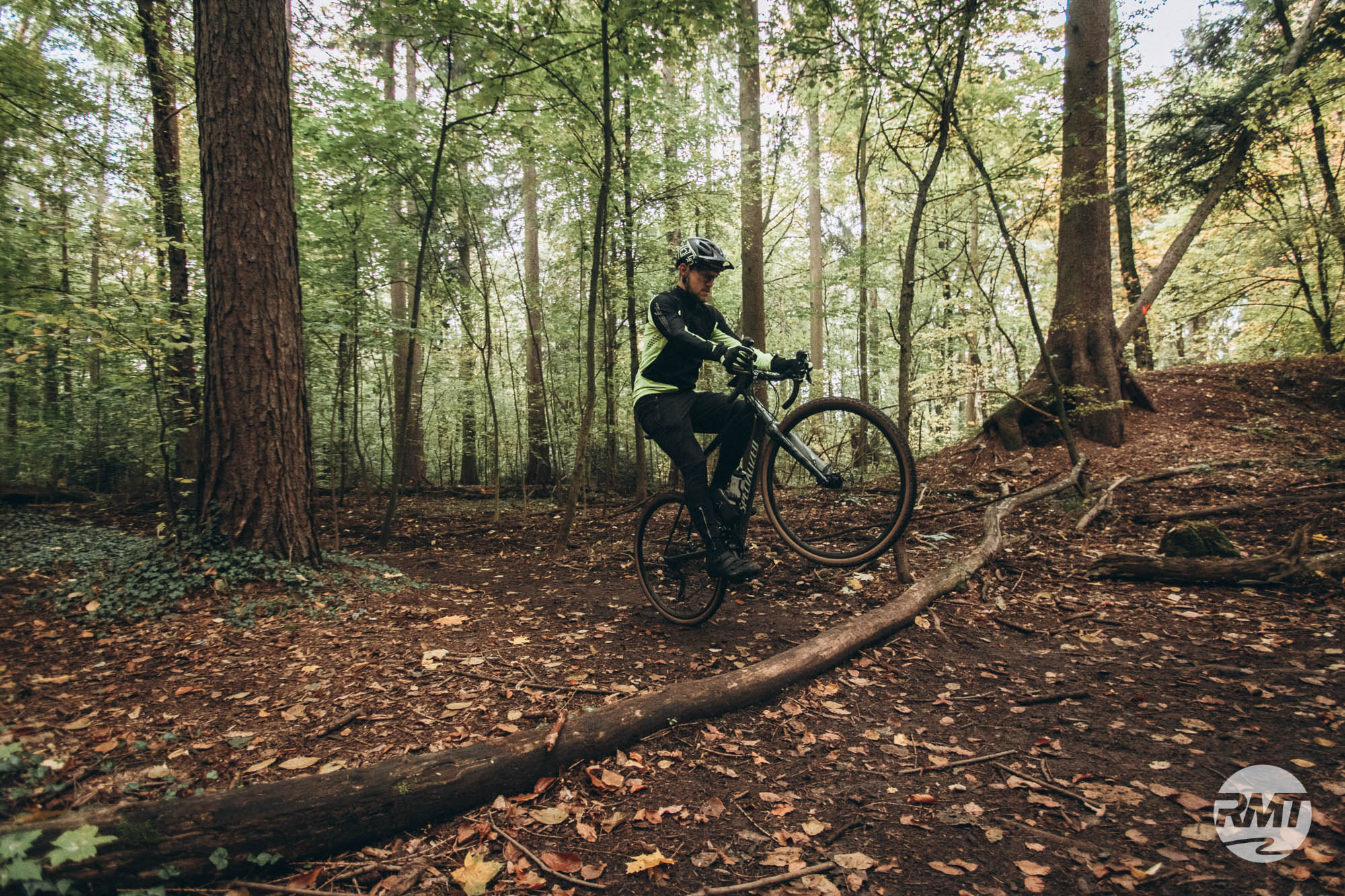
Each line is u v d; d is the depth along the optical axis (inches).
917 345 575.8
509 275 572.7
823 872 67.7
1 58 257.4
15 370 300.0
